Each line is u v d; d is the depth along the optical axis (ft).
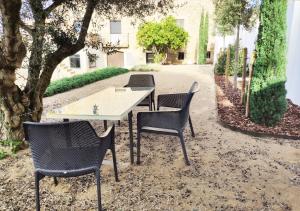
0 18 10.37
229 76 38.47
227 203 8.23
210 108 20.15
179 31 66.03
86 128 6.95
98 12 15.25
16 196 8.68
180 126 10.61
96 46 13.76
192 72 45.57
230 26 28.37
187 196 8.61
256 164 10.87
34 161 7.39
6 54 10.42
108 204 8.24
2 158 11.36
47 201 8.44
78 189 9.11
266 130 14.76
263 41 15.06
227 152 12.07
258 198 8.48
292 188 9.07
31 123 6.80
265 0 14.78
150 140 13.69
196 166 10.69
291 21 22.53
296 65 22.00
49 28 11.32
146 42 65.92
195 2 68.74
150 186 9.24
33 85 12.26
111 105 10.51
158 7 16.98
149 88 14.57
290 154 11.89
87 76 35.91
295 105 21.26
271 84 15.10
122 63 71.61
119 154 11.96
